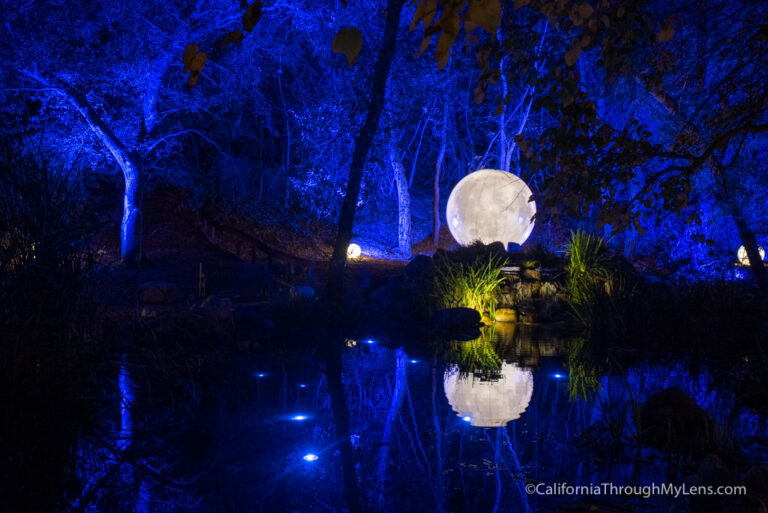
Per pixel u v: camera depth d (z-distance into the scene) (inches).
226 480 168.1
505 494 158.1
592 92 712.4
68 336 241.3
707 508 140.2
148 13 684.7
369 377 290.2
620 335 389.7
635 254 786.2
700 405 236.8
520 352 357.4
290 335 402.0
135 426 212.8
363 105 884.0
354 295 600.7
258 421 220.7
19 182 250.4
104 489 162.2
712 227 635.5
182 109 754.8
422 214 1277.1
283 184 1152.8
